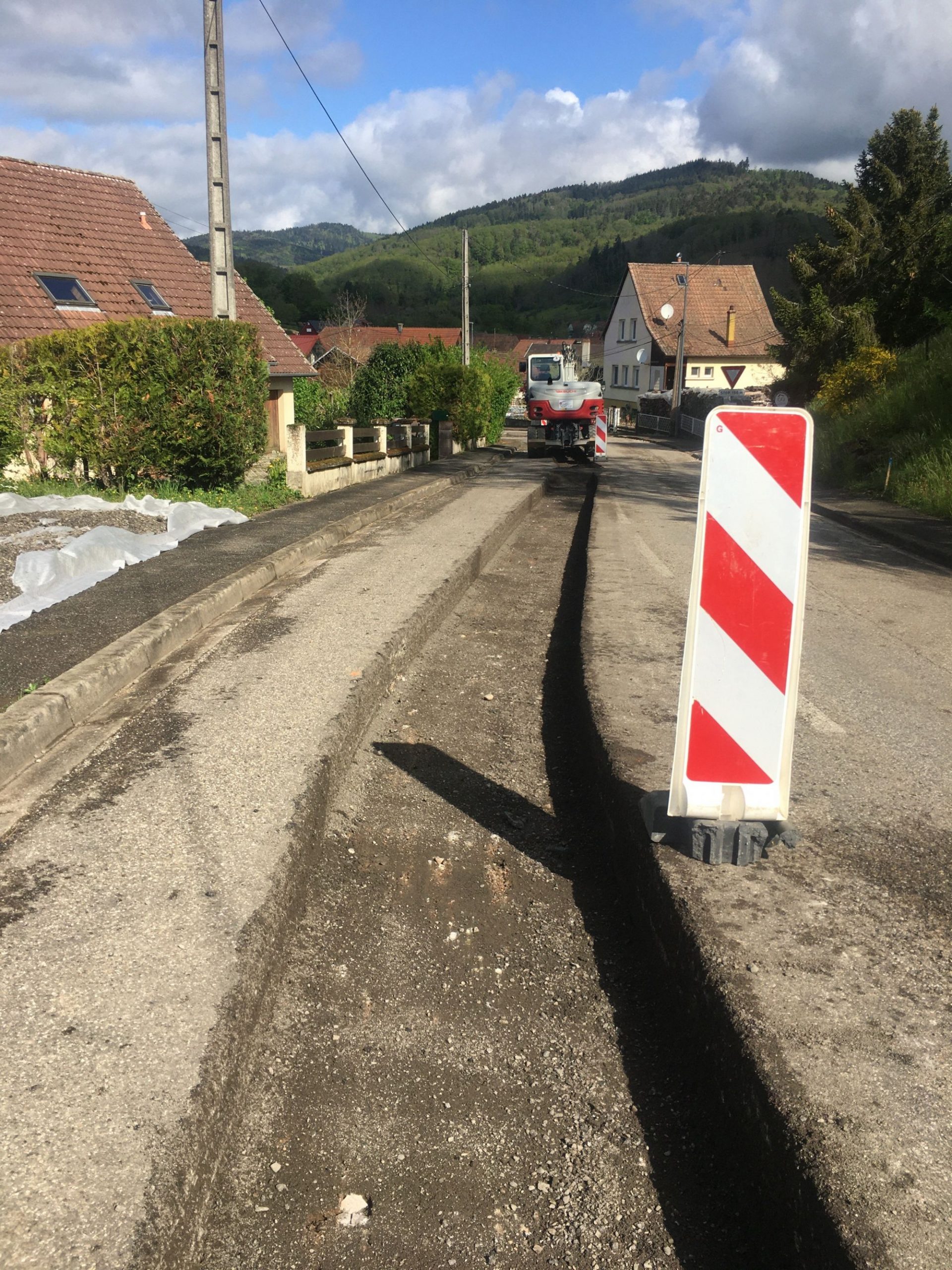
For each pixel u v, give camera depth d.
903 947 2.73
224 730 4.21
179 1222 1.85
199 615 5.95
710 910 2.88
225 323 11.74
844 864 3.24
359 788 4.22
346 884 3.47
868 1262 1.70
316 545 8.86
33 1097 2.00
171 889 2.87
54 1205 1.75
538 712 5.46
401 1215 2.11
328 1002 2.80
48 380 11.08
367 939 3.15
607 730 4.43
